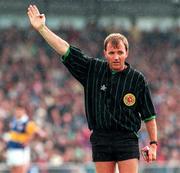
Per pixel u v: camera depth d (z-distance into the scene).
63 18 83.25
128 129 18.91
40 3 60.00
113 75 18.92
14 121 43.88
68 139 58.28
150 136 19.14
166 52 85.75
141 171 49.28
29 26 82.19
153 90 75.88
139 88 18.92
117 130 18.92
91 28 83.25
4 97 65.56
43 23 19.06
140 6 70.94
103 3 68.31
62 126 61.22
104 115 18.83
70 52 19.12
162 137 62.19
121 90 18.83
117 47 18.53
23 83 70.75
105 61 19.27
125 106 18.83
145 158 18.88
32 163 52.19
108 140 18.92
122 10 70.06
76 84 71.44
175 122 66.81
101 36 83.69
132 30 85.94
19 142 43.59
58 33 83.31
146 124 19.22
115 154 19.00
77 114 64.31
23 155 43.78
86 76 19.22
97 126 19.06
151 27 88.38
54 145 56.72
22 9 70.69
